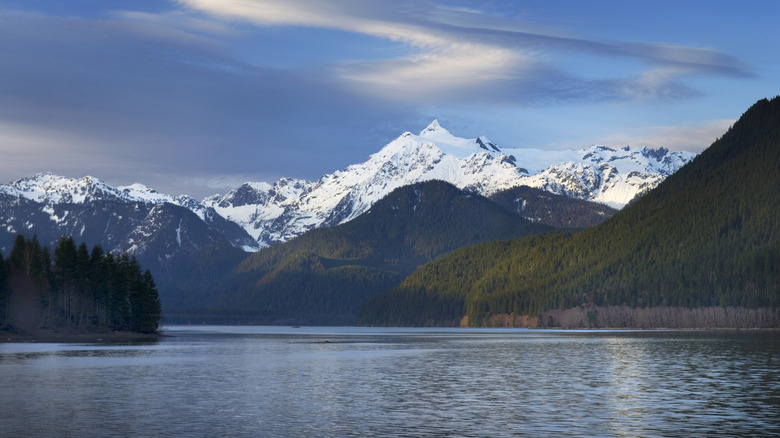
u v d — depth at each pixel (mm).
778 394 86250
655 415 72938
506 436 63594
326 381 103000
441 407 79062
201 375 111000
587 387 94438
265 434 64750
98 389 93438
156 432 65500
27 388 94125
